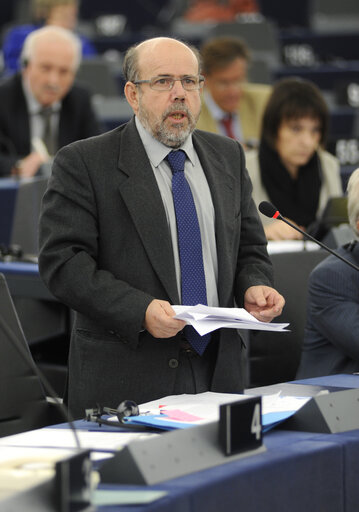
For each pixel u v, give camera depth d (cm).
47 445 388
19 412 493
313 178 879
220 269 511
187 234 505
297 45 1820
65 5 1512
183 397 465
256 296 501
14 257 773
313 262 679
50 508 305
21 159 1058
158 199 504
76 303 488
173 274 498
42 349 734
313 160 882
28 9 1970
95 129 1127
